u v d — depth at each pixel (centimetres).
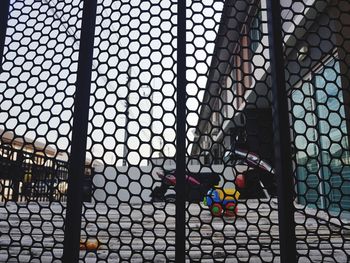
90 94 80
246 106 81
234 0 88
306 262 101
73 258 69
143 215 78
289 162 71
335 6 83
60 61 88
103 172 80
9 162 81
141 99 84
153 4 90
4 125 84
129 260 75
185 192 73
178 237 70
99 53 87
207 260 109
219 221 217
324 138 193
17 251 129
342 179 77
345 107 79
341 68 81
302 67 82
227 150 81
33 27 92
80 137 75
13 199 79
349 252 118
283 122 73
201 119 81
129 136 82
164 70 86
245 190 79
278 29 79
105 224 206
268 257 116
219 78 84
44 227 182
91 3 83
